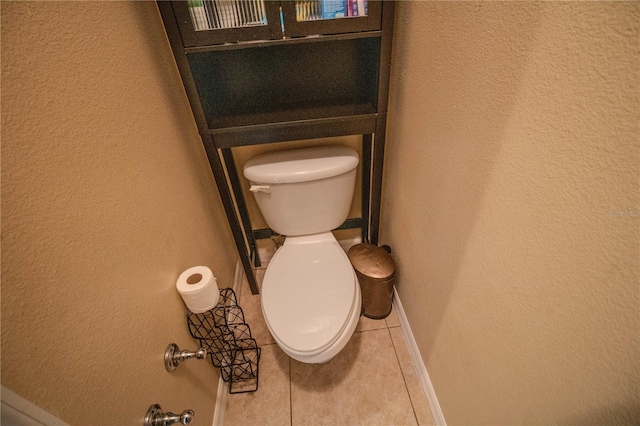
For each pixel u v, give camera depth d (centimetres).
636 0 28
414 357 122
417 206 96
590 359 40
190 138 107
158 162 79
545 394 50
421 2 75
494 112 52
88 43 56
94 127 55
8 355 35
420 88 82
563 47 37
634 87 29
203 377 98
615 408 37
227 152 125
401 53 92
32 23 44
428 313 101
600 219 35
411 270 112
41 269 41
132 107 70
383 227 145
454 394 89
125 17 71
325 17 86
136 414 59
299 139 108
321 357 93
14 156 39
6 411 34
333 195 122
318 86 118
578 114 36
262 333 139
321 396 116
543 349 48
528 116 44
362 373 122
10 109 39
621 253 33
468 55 58
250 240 159
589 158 35
